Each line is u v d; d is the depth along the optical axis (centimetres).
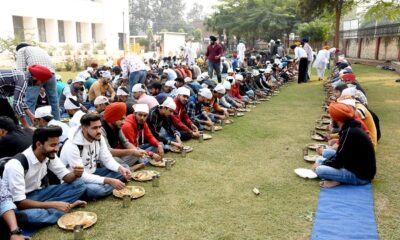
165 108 568
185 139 640
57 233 334
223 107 865
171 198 411
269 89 1187
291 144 621
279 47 2211
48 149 337
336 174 434
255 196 416
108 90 836
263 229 345
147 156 503
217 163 527
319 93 1204
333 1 2017
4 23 2400
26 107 521
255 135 681
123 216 368
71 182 384
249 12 3838
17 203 332
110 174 438
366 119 523
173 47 3803
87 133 401
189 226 350
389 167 504
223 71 1783
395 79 1573
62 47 2788
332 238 326
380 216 368
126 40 3753
